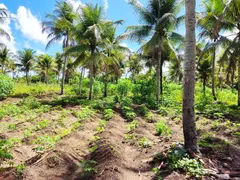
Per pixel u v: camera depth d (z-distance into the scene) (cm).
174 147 511
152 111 1405
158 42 1617
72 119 1039
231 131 795
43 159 463
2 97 1830
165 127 806
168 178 406
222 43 1476
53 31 2206
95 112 1219
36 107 1428
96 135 733
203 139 682
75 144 622
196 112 1290
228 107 1451
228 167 478
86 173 430
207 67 2561
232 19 1510
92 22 1745
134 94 2159
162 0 1645
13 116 1107
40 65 3875
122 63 2833
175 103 1648
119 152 540
